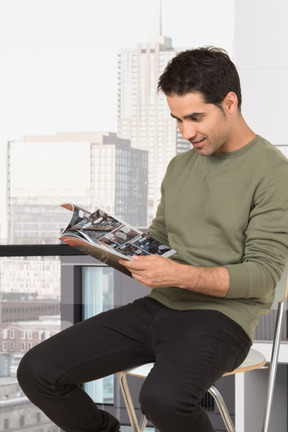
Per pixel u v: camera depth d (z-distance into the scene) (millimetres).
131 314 1991
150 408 1702
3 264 3170
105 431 1983
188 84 1831
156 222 2201
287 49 3002
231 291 1804
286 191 1880
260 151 1950
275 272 1848
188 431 1697
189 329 1831
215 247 1953
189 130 1872
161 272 1758
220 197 1952
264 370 3080
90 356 1910
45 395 1891
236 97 1908
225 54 1905
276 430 3246
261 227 1864
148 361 1969
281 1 2996
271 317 2965
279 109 3016
